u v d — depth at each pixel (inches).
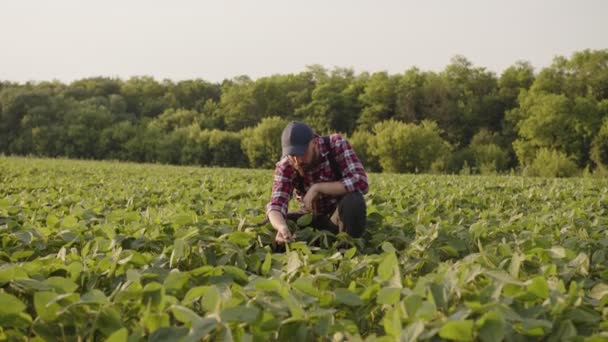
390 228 207.5
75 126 3038.9
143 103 4345.5
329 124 3479.3
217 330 83.6
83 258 140.3
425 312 82.7
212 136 2711.6
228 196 324.8
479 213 245.6
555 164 1952.5
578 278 124.6
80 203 261.6
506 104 3065.9
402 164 2166.6
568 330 85.4
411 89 3235.7
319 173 199.6
